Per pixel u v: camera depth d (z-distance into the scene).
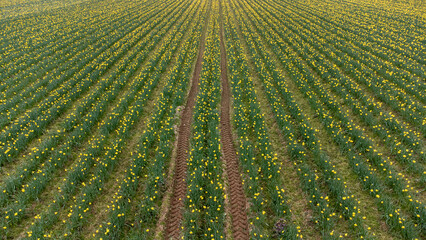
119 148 10.17
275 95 14.35
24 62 20.64
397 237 6.35
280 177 8.69
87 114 12.59
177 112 13.49
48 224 6.90
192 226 6.74
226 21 36.69
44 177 8.34
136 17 39.56
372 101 12.80
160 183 8.31
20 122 11.62
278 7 46.50
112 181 8.62
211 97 14.39
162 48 24.11
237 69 19.44
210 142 10.35
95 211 7.43
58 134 11.08
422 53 20.69
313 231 6.72
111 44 25.84
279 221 6.96
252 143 10.68
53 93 15.45
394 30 28.59
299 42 25.06
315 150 9.50
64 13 42.31
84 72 18.12
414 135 10.05
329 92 15.06
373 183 7.70
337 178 7.90
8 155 9.42
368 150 9.14
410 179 8.11
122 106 13.45
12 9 47.53
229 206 7.58
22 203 7.36
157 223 7.08
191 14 42.28
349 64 18.34
